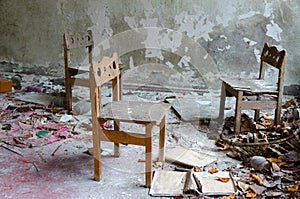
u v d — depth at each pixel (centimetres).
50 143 299
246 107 316
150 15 445
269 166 255
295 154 280
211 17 431
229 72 446
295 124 335
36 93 429
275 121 330
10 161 269
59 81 474
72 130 327
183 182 243
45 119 348
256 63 437
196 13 433
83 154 283
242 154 283
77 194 230
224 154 287
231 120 358
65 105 389
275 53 326
